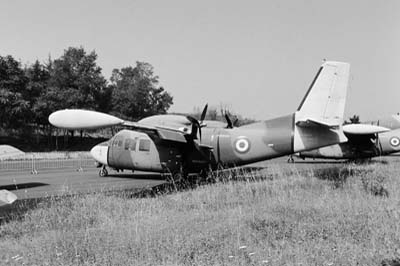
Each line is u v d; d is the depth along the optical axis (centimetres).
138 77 6247
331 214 938
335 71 1698
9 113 4731
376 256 618
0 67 4791
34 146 5253
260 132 1770
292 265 590
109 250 689
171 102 6538
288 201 1116
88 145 5694
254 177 1698
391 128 2952
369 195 1160
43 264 639
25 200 1369
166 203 1180
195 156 1806
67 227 908
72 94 5153
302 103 1736
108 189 1648
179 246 691
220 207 1098
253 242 723
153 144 1869
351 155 2952
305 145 1725
